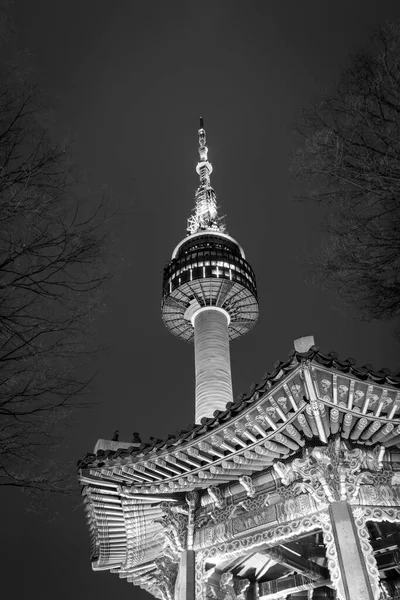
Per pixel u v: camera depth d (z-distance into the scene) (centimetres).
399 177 1152
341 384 1351
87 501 1703
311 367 1304
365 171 1176
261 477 1612
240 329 3956
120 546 1881
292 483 1530
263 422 1476
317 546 2038
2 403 1099
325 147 1230
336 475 1423
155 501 1720
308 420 1442
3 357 1091
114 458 1614
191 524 1653
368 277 1257
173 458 1595
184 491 1709
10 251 1086
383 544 1906
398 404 1381
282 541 1502
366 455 1484
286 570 2230
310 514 1453
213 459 1599
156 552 1881
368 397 1374
